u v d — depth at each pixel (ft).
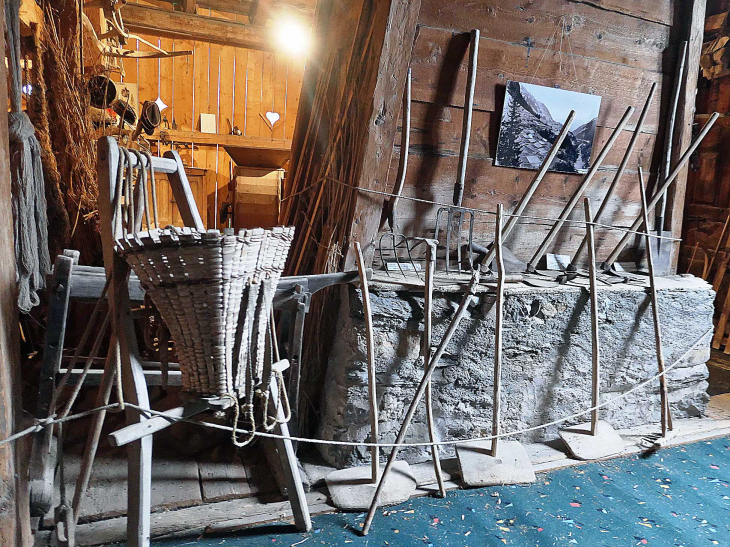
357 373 7.67
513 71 8.78
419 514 7.14
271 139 22.00
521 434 9.09
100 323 10.42
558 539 6.74
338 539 6.53
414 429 8.29
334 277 7.47
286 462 6.52
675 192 10.85
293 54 23.12
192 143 21.34
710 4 15.35
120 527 6.33
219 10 22.93
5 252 4.94
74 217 10.75
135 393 5.22
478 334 8.34
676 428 9.95
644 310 9.58
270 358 5.80
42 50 9.93
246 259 4.97
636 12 9.57
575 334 9.09
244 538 6.45
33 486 5.70
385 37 7.11
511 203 9.48
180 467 7.66
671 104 10.38
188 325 4.87
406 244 8.07
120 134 13.32
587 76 9.43
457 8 8.12
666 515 7.36
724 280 15.38
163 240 4.58
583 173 9.86
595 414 9.00
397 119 7.52
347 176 8.06
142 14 20.44
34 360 10.13
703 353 10.34
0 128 4.80
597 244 10.62
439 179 8.73
